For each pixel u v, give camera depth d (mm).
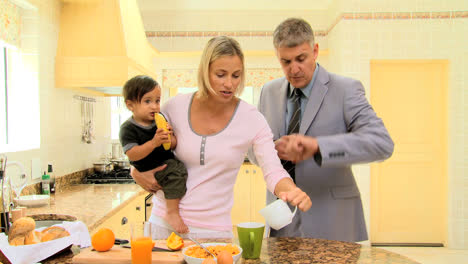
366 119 1598
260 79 5086
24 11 2545
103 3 2828
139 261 1058
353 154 1451
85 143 3359
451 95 4230
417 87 4359
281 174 1357
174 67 5109
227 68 1297
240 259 1168
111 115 4324
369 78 4227
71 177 3023
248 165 4730
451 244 4254
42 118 2594
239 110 1422
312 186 1711
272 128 1830
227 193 1429
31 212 2012
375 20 4215
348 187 1729
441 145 4363
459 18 4199
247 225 1213
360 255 1200
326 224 1696
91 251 1196
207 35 4926
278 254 1213
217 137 1389
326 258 1173
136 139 1620
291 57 1598
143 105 1651
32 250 1150
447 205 4289
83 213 1988
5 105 2510
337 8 4414
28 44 2547
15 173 2268
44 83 2629
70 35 2834
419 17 4207
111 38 2822
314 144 1438
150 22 4934
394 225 4383
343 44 4215
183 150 1420
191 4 4852
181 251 1188
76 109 3158
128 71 2809
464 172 4250
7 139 2516
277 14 4934
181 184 1412
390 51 4211
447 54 4207
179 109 1482
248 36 4926
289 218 1171
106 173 3299
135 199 2684
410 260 1156
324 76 1725
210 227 1401
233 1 4812
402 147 4367
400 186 4375
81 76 2781
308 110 1708
